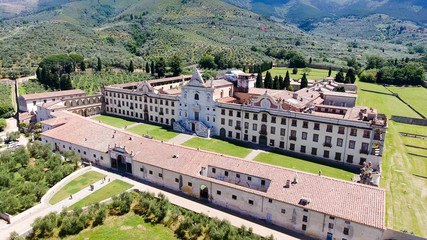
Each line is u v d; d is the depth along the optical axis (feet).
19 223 185.37
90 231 181.68
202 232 177.88
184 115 380.17
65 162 271.28
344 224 162.09
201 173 218.38
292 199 176.45
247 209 192.75
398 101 507.71
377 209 161.27
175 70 640.17
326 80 520.83
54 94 446.60
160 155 238.89
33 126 377.91
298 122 294.05
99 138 284.00
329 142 280.10
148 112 424.46
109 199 207.92
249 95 381.81
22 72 558.56
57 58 571.28
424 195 224.53
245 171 206.59
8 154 269.85
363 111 292.40
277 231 178.40
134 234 179.32
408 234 158.30
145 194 207.41
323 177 188.44
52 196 216.33
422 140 348.18
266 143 319.47
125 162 267.39
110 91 463.83
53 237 175.73
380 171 250.78
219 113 345.92
